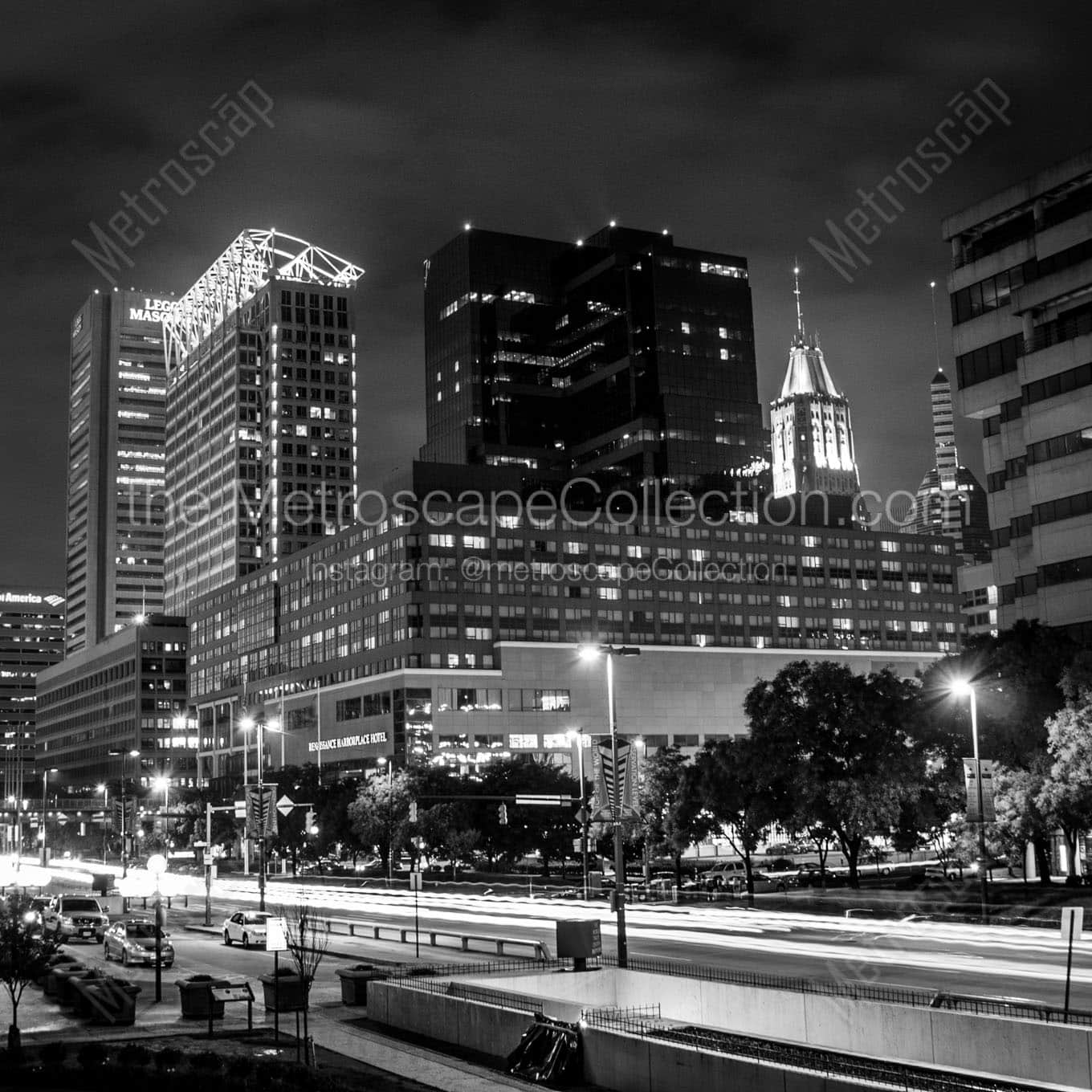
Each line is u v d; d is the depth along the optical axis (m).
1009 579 115.06
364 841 140.25
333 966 58.16
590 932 44.41
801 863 142.50
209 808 127.38
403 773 142.75
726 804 96.88
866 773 86.44
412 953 62.50
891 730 87.81
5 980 36.38
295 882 142.88
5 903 39.28
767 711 91.00
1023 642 83.88
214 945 70.31
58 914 77.38
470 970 46.41
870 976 47.72
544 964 49.12
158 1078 30.02
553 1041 33.75
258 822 75.50
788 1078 27.20
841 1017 34.09
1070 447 104.25
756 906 85.50
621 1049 31.98
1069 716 69.62
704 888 102.25
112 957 61.53
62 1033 39.88
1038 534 106.25
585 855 98.62
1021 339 113.31
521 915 86.94
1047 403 106.44
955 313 120.69
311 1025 41.50
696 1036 33.09
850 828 89.56
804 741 88.19
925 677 87.62
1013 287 114.25
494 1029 36.81
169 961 58.44
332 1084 30.25
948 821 97.56
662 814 107.56
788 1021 35.94
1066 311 107.75
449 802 132.88
